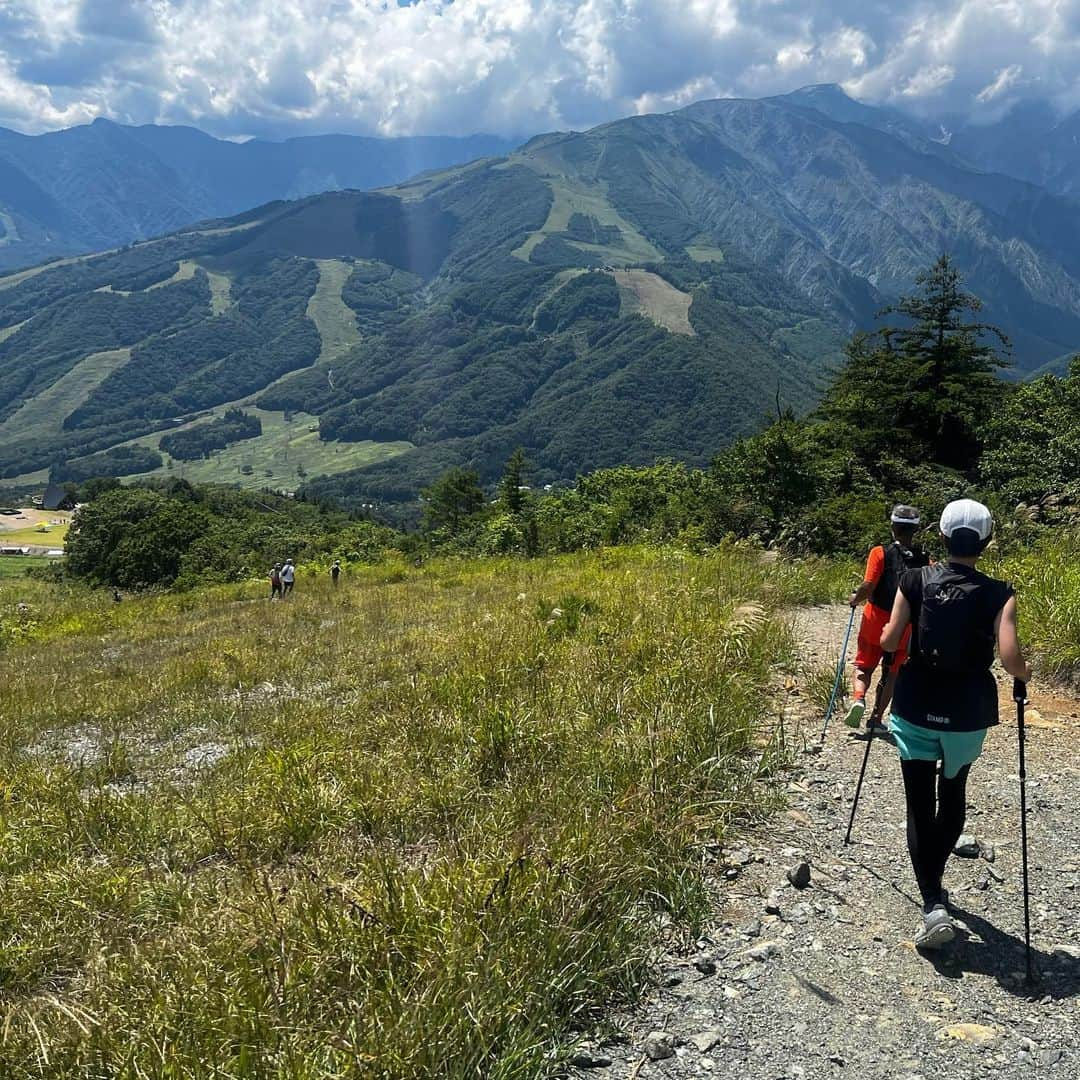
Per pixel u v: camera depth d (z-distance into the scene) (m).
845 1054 2.73
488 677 7.08
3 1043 2.80
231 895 3.73
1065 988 3.06
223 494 106.38
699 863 3.98
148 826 5.15
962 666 3.27
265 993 2.77
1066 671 6.84
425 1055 2.47
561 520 33.28
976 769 5.19
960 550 3.32
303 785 5.16
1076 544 11.12
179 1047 2.57
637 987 3.10
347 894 3.34
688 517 22.86
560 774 4.84
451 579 23.16
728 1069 2.68
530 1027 2.68
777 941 3.40
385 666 9.66
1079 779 4.99
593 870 3.47
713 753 4.99
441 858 3.71
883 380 29.30
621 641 7.58
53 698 10.82
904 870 3.99
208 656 12.91
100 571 52.88
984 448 27.28
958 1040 2.79
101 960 3.45
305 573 36.22
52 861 4.77
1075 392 22.98
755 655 7.07
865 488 23.41
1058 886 3.80
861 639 5.37
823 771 5.20
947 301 29.28
